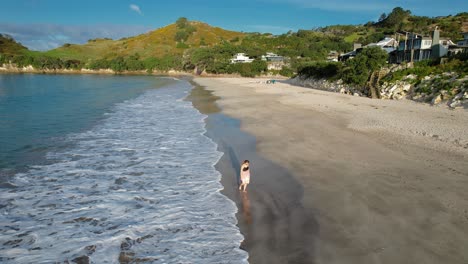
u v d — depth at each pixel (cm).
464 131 1889
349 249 787
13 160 1443
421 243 799
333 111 2812
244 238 855
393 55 5619
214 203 1066
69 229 891
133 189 1170
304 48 13775
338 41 14588
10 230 879
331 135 1927
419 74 3591
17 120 2350
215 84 7206
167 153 1619
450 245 788
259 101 3684
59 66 13012
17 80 7312
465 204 999
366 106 3086
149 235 869
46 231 879
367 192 1109
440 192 1090
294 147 1691
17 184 1182
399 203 1019
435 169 1309
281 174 1311
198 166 1433
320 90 5262
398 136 1850
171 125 2320
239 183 1241
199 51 12619
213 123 2412
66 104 3275
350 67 4575
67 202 1051
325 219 939
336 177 1257
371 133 1948
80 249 800
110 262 752
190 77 11069
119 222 935
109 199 1082
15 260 753
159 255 782
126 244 825
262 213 994
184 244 828
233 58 13112
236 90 5412
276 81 8419
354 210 984
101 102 3516
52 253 782
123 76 11288
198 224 929
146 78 9931
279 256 773
